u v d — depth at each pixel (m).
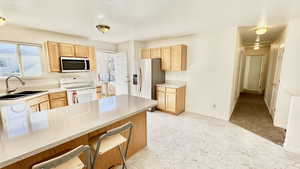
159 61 4.21
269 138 2.51
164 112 4.05
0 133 1.15
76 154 1.01
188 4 1.96
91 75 4.40
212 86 3.57
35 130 1.21
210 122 3.28
